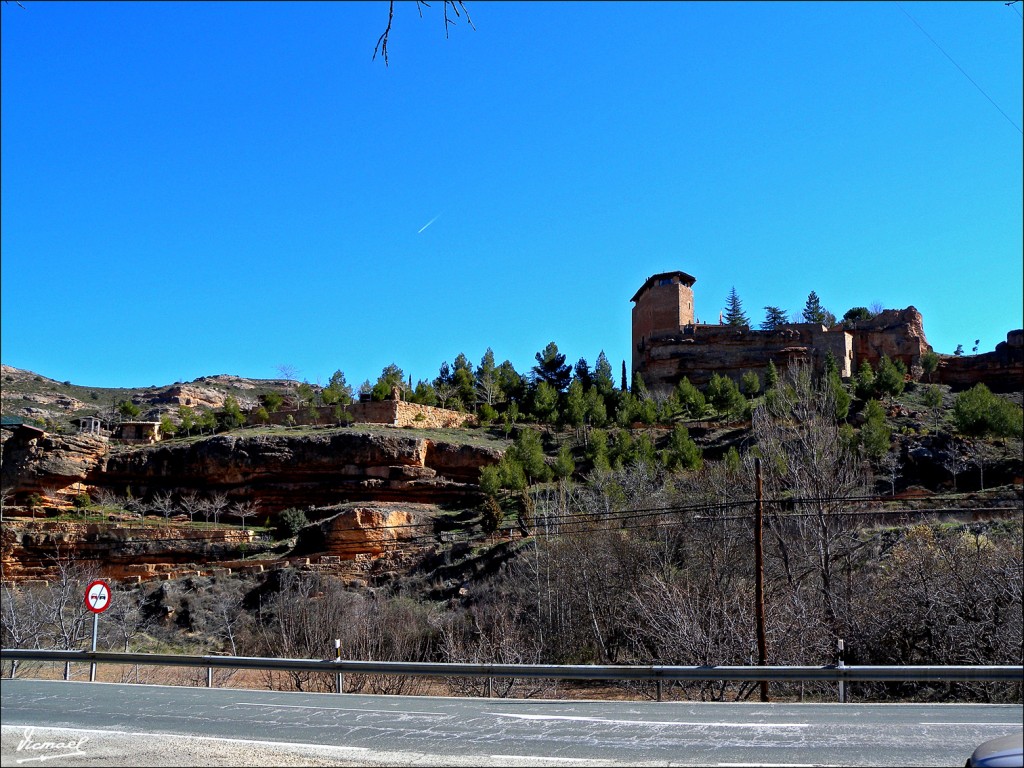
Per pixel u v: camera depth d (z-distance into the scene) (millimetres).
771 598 25656
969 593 23656
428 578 40188
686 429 54625
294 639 32000
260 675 30203
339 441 55562
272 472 55531
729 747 9734
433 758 9281
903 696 22000
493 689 25328
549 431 64688
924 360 73062
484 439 62125
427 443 56531
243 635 35656
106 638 35438
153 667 31984
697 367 75875
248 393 117938
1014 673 12461
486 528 43406
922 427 55344
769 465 29531
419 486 54500
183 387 108062
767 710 12219
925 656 23500
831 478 27062
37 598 37250
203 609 39781
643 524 34000
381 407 63312
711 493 33688
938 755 9250
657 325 80875
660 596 25469
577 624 31734
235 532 49688
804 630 23234
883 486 44938
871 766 8805
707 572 28531
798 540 26859
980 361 72750
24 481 53344
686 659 22812
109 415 87938
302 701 13375
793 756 9266
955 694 21844
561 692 25219
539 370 84312
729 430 59750
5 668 28891
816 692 22328
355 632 31359
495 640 29125
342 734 10664
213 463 55812
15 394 102188
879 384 62938
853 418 57438
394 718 11750
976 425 49656
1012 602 23031
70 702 13320
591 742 10086
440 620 32844
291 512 51125
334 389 73500
